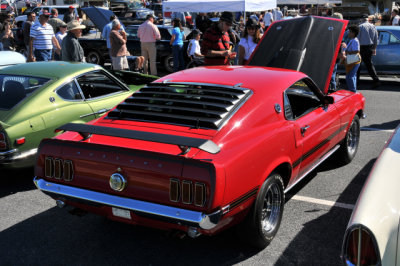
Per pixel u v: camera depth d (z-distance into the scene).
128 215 3.22
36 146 5.00
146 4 31.38
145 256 3.67
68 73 5.54
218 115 3.49
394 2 21.55
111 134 3.06
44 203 4.77
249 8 14.42
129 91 6.32
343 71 12.35
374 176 2.73
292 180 4.15
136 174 3.10
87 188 3.32
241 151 3.24
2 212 4.52
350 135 5.76
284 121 3.90
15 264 3.56
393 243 2.27
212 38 7.23
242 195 3.20
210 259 3.60
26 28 13.05
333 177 5.36
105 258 3.65
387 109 9.11
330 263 3.53
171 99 3.85
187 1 14.84
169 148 3.29
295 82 4.27
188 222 2.93
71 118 5.33
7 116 4.87
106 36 12.55
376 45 11.16
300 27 6.84
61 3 30.03
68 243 3.90
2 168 4.83
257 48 7.20
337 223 4.19
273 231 3.75
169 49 13.98
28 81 5.36
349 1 21.36
